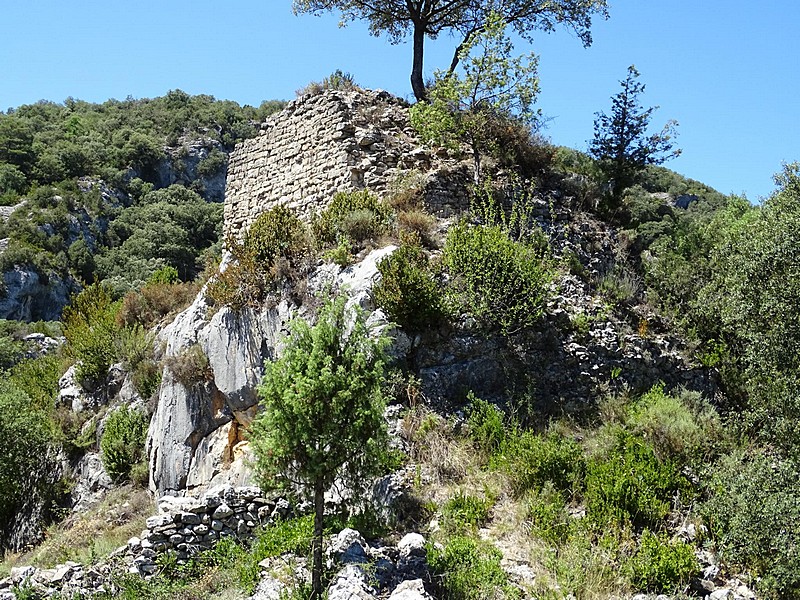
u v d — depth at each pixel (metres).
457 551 8.77
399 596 7.67
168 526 9.56
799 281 11.45
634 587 8.77
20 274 52.00
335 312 8.84
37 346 42.25
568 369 12.99
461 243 13.16
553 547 9.21
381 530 9.49
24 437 17.94
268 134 20.11
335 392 8.27
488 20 17.59
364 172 17.12
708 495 10.35
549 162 18.61
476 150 17.00
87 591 8.91
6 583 9.02
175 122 84.69
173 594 8.70
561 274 14.88
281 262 14.54
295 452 8.24
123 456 16.69
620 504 9.84
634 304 15.26
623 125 19.81
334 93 18.31
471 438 11.16
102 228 62.25
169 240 58.38
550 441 11.12
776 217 12.73
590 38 22.95
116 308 24.70
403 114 19.38
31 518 17.17
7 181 63.12
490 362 12.49
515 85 17.12
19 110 85.06
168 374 15.57
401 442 10.74
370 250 13.93
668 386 13.66
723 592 8.64
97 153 72.75
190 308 17.12
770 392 11.60
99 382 20.09
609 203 18.64
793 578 8.51
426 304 12.16
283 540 9.25
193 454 14.65
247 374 14.16
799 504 9.16
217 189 77.50
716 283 14.92
